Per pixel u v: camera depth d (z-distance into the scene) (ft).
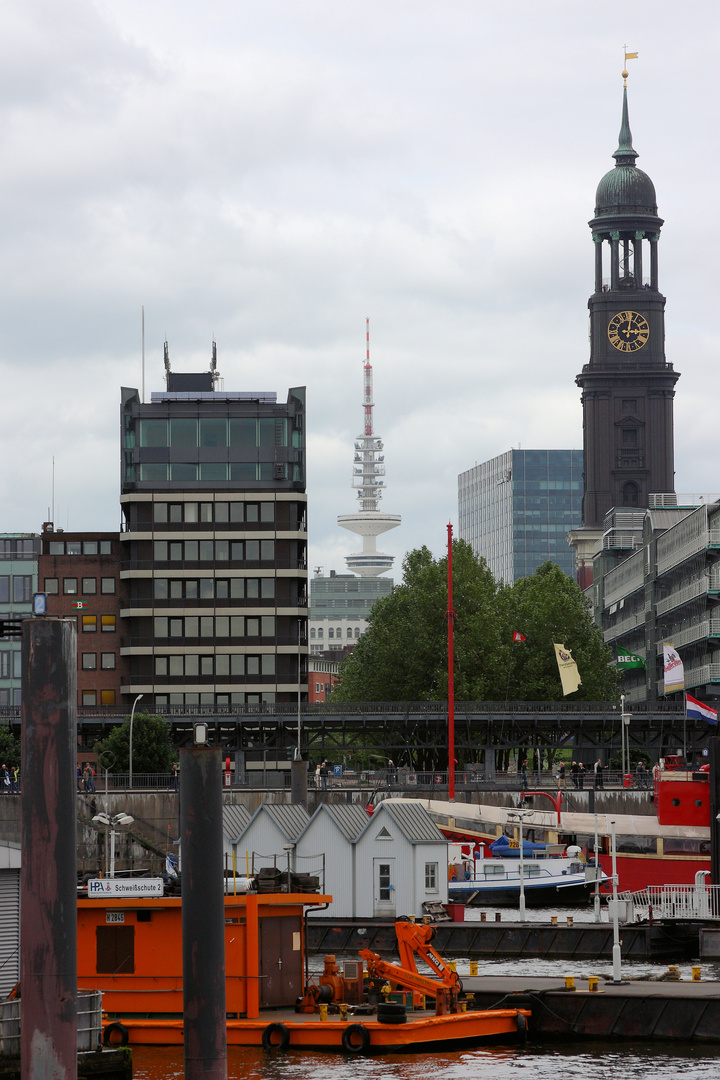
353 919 413.18
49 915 153.58
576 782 625.41
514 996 274.36
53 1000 153.07
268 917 268.62
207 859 183.21
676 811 490.90
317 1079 237.45
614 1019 269.85
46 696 155.22
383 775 643.04
